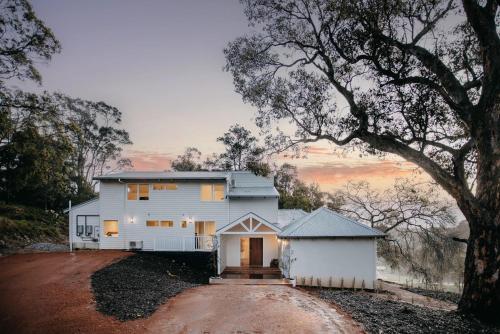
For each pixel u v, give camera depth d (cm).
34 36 2186
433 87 1112
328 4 1162
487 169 1036
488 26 1026
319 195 4406
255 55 1456
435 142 1169
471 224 1077
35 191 3569
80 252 2334
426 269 2786
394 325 955
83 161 4884
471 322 988
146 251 2394
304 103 1406
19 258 2014
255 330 930
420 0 1120
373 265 1834
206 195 2586
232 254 2380
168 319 1025
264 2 1323
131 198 2567
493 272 998
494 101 1018
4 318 1013
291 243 1867
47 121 2469
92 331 903
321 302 1284
